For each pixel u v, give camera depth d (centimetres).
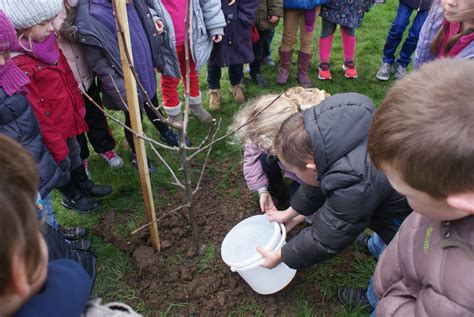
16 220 59
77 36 212
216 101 344
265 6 336
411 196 88
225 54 317
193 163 285
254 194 258
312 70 405
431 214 90
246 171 233
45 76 200
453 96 77
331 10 352
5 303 63
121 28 134
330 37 372
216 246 229
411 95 81
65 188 239
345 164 146
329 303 204
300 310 201
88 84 238
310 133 149
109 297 210
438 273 91
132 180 273
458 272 86
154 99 278
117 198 263
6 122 173
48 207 213
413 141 78
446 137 75
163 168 281
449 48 190
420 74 84
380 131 85
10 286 61
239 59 323
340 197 149
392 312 111
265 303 203
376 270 130
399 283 114
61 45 219
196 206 252
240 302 205
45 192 194
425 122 77
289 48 367
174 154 292
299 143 156
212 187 266
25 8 177
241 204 253
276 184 244
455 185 77
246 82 385
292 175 219
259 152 224
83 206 252
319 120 149
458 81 78
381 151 85
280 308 203
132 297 208
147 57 243
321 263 219
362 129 147
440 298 89
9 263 58
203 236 234
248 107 218
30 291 66
